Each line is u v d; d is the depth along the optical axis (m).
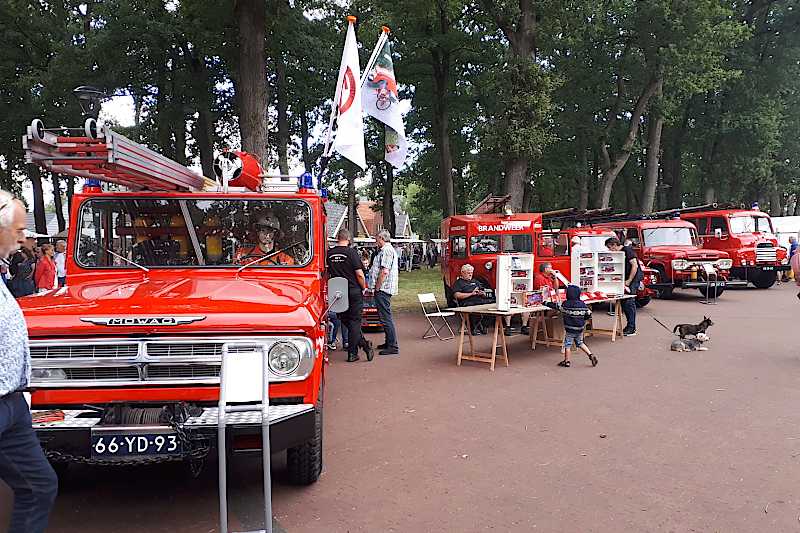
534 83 22.19
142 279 4.91
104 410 3.70
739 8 32.22
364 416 6.38
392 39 29.09
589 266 11.03
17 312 2.79
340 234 9.34
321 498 4.34
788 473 4.67
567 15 22.55
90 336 3.71
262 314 3.87
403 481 4.63
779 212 44.97
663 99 28.73
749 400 6.78
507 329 11.70
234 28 19.31
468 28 30.20
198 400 3.77
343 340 10.41
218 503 4.27
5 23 25.58
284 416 3.71
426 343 11.03
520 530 3.82
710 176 35.22
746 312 14.42
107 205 5.11
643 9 25.45
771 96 33.84
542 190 34.31
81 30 25.42
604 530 3.80
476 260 12.58
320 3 25.28
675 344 9.84
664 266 17.23
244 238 5.20
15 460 2.84
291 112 28.81
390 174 38.56
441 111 31.11
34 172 29.70
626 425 5.95
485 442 5.50
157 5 23.33
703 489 4.40
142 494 4.45
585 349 8.79
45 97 23.72
